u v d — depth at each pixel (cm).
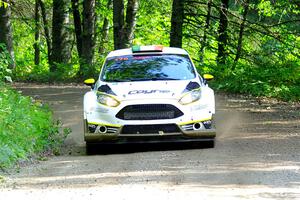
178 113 2672
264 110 4144
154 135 2661
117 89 2755
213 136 2705
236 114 3975
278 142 2864
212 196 1809
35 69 7462
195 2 6306
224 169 2227
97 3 9081
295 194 1812
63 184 2056
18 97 3459
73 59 7031
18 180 2148
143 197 1819
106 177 2148
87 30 7288
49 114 3384
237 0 6241
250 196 1798
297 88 4791
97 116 2698
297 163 2311
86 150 2780
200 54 6869
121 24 6662
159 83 2780
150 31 8794
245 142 2894
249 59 6338
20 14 9294
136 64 2984
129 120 2669
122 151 2817
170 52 3100
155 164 2369
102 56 8619
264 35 6462
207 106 2714
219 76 5619
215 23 6694
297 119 3678
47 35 9581
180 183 2011
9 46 7156
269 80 5072
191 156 2528
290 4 6412
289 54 6088
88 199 1811
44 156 2745
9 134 2661
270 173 2134
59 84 6291
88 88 5797
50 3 9681
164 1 8431
